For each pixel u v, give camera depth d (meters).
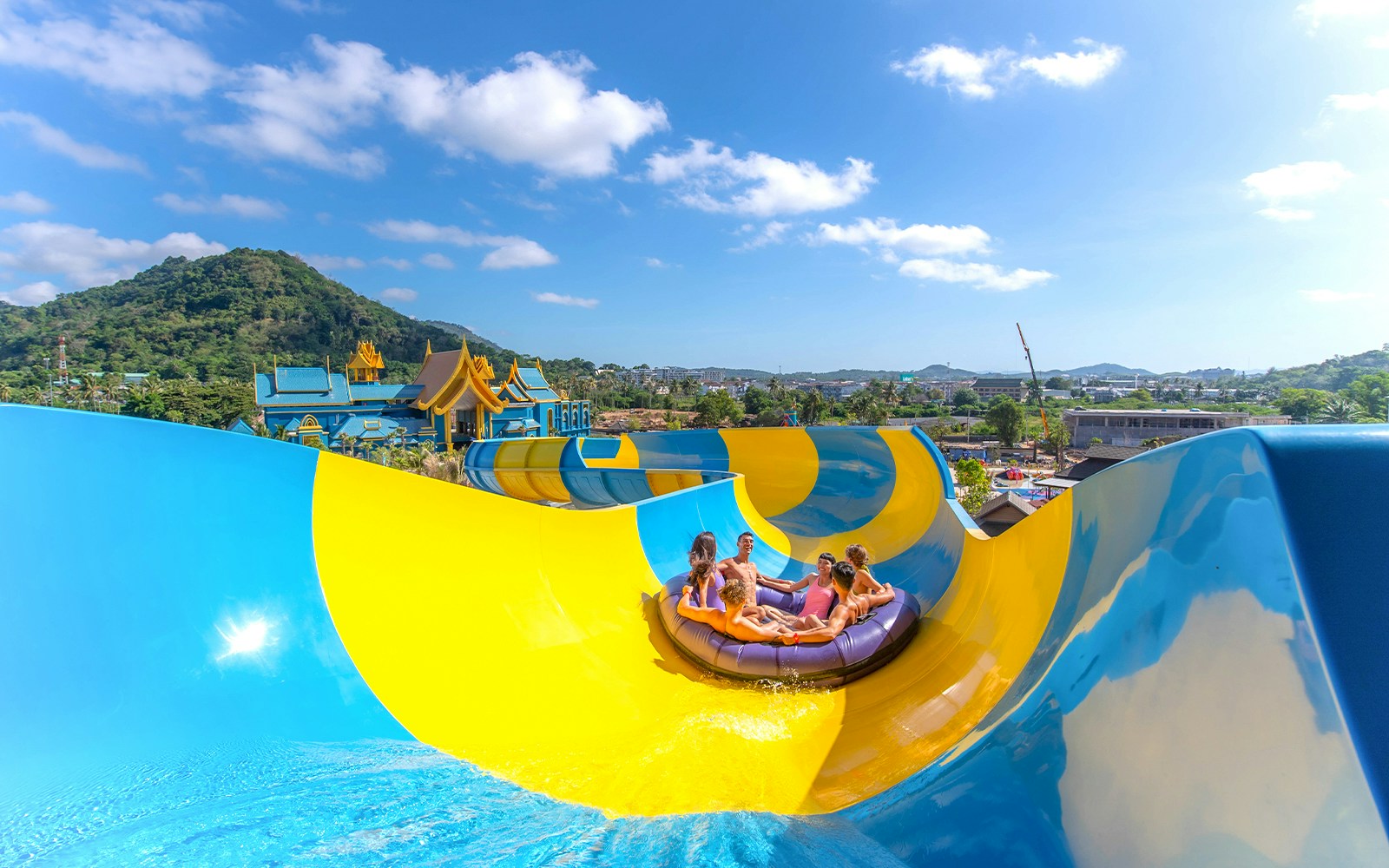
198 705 3.38
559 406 73.69
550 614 6.14
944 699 4.88
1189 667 2.38
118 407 94.88
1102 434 112.25
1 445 3.23
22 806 2.46
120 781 2.77
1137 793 2.29
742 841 3.14
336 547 4.82
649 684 5.74
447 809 3.23
